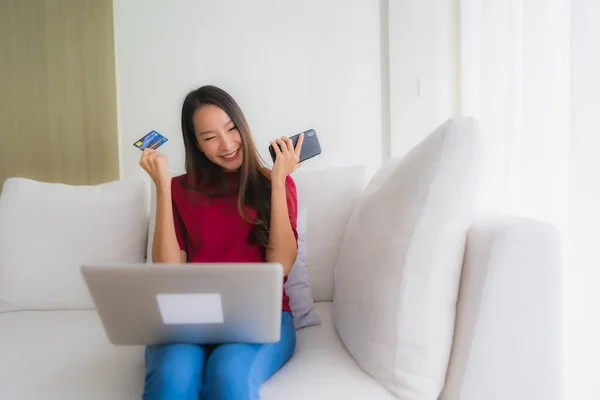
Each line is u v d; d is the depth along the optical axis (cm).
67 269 148
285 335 106
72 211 153
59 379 99
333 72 202
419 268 89
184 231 127
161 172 118
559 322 84
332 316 136
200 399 88
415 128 189
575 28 91
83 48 196
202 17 197
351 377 97
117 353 112
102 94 197
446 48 169
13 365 105
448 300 90
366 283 103
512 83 125
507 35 127
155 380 83
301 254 142
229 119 118
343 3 200
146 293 79
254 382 88
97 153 200
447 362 90
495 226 86
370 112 204
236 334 89
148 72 198
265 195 124
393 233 96
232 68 199
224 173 128
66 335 124
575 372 94
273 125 202
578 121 91
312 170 158
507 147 128
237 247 119
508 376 85
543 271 83
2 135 199
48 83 197
